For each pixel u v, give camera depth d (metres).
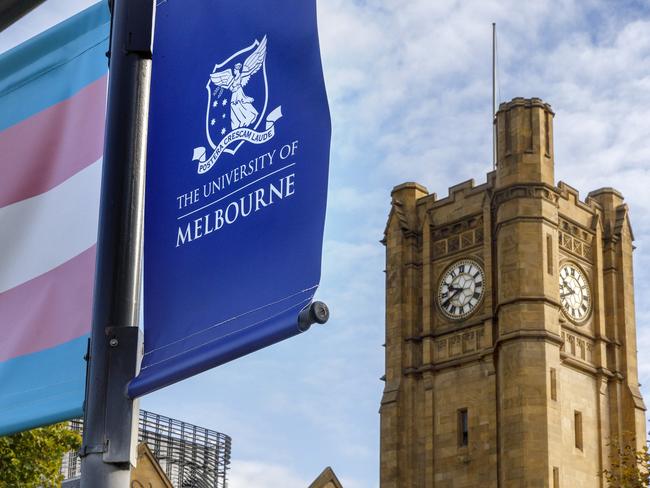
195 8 11.86
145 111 10.91
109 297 10.34
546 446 100.69
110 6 11.53
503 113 111.44
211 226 11.02
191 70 11.68
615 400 109.50
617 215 116.12
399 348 112.62
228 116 11.20
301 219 10.32
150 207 11.56
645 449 64.12
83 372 12.23
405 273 114.75
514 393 102.75
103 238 10.53
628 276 114.56
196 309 10.82
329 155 10.28
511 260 106.56
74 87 13.38
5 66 13.88
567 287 109.50
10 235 13.29
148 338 11.10
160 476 82.38
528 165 108.69
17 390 12.48
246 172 10.89
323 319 9.52
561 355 105.38
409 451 109.56
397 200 117.12
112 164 10.71
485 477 103.81
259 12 11.14
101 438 10.02
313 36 10.61
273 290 10.31
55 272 12.86
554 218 108.75
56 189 13.17
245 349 10.10
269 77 10.94
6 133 13.73
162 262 11.29
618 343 111.75
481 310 108.62
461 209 112.56
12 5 12.18
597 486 105.12
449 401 108.62
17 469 47.12
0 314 13.04
